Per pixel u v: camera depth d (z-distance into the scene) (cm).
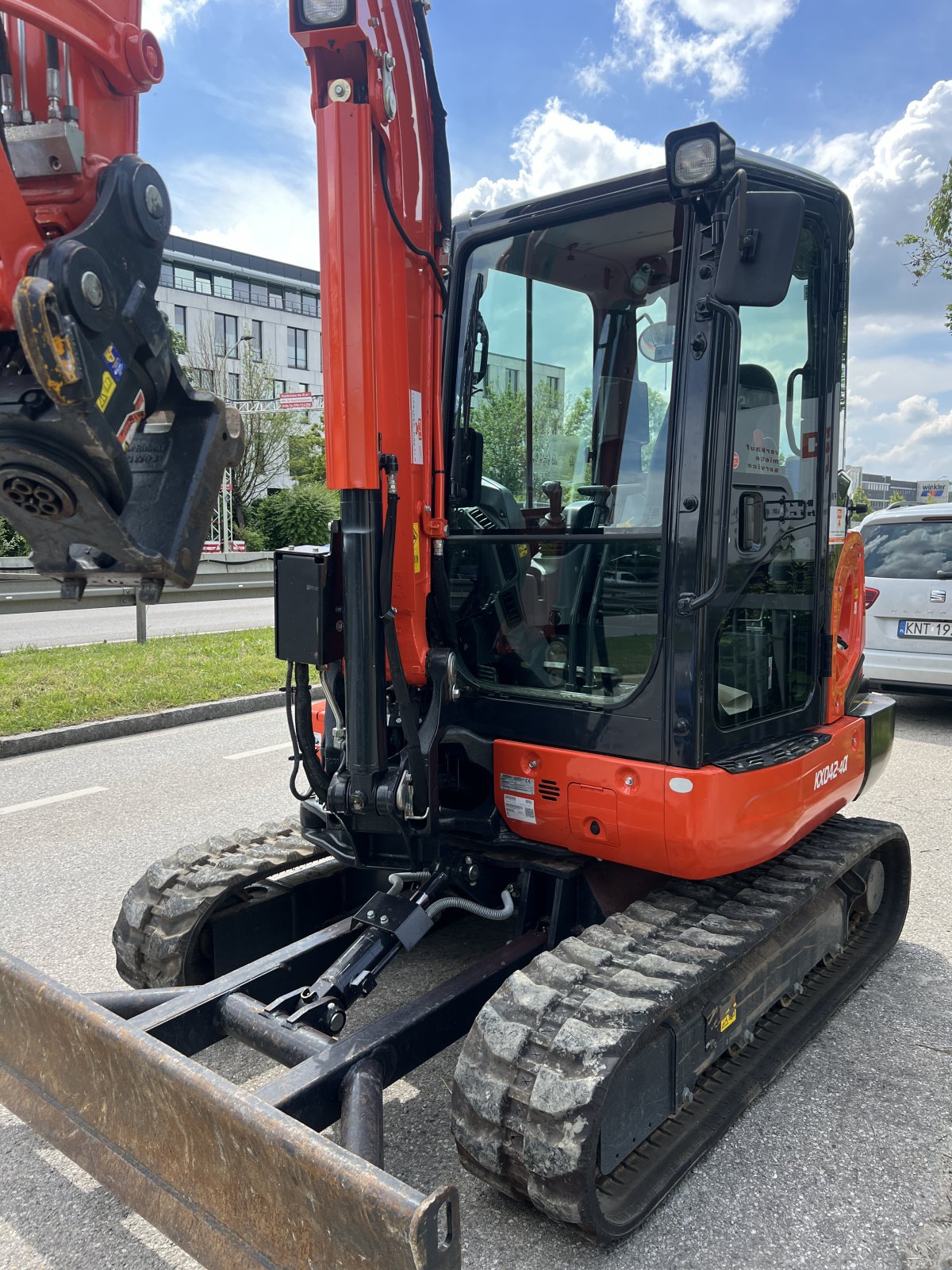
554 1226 221
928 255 1327
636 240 253
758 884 279
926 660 709
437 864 276
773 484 278
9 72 167
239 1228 162
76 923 393
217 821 527
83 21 164
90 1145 191
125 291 161
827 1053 300
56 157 164
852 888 341
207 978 307
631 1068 212
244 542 2405
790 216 215
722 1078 270
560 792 260
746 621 273
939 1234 220
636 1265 210
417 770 250
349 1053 209
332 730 292
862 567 345
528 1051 204
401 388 251
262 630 1212
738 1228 222
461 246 281
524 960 260
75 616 1447
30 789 588
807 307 288
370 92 224
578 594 270
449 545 297
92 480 155
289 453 3444
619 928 245
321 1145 149
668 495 241
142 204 164
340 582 259
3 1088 213
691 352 236
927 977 352
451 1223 139
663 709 243
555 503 273
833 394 296
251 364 3338
